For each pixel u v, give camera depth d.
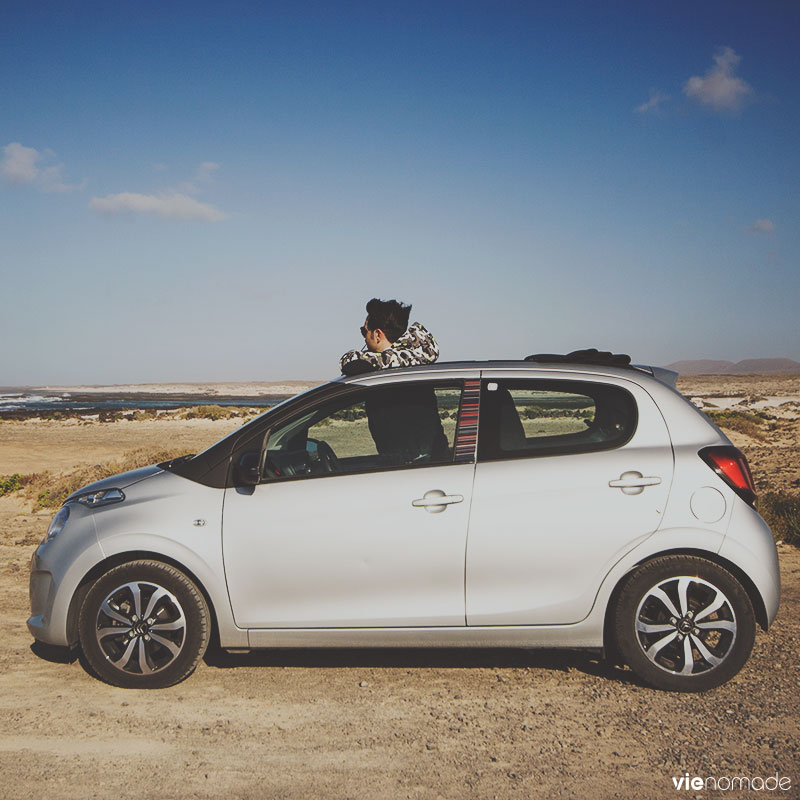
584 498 4.48
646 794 3.40
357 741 3.96
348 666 5.09
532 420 4.66
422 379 4.75
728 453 4.55
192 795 3.40
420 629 4.52
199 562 4.55
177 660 4.60
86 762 3.72
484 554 4.48
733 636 4.43
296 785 3.49
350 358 5.74
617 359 4.95
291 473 4.70
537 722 4.18
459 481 4.53
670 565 4.46
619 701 4.44
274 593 4.56
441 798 3.37
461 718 4.24
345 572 4.52
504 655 5.28
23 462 24.05
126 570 4.60
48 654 5.41
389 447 4.67
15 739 3.98
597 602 4.48
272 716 4.28
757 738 3.94
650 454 4.55
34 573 4.82
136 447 28.91
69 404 125.81
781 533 9.54
